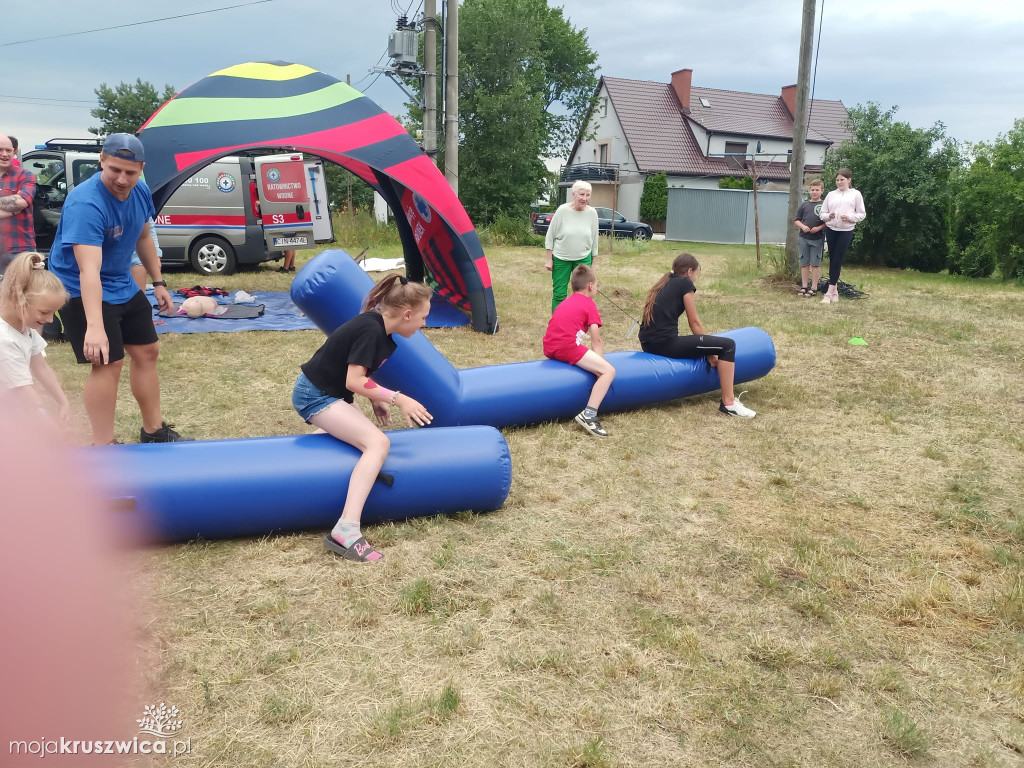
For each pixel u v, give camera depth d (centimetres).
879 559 366
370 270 1426
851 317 993
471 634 293
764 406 623
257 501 356
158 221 1298
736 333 654
